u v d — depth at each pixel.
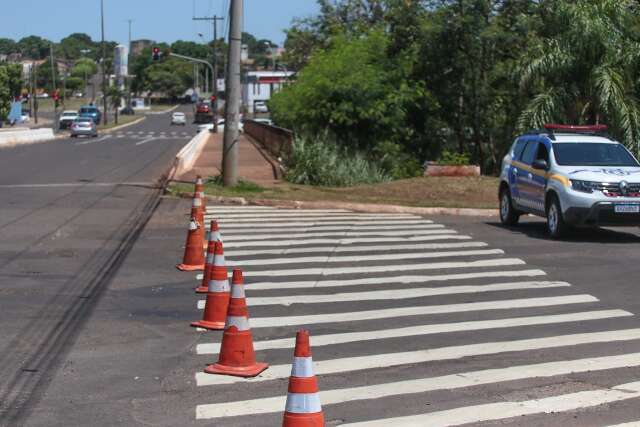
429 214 21.67
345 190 25.66
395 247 15.80
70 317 10.36
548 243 16.62
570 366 8.41
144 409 7.15
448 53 35.84
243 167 33.97
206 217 19.75
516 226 19.44
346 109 35.12
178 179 27.41
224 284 10.04
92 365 8.42
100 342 9.28
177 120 107.44
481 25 34.94
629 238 17.47
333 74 35.53
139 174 30.98
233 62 24.98
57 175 30.16
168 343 9.28
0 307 10.79
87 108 99.31
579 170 17.03
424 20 35.66
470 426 6.71
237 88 25.12
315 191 25.12
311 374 5.57
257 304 11.15
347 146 34.62
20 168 33.38
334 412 7.05
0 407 7.16
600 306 11.19
